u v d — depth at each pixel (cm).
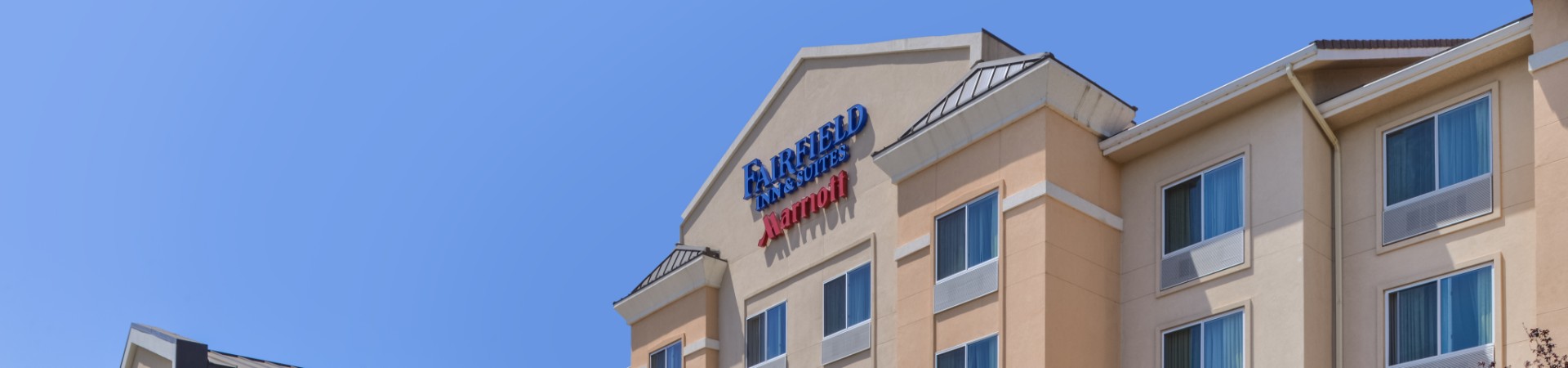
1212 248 2684
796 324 3388
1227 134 2728
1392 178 2542
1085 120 2881
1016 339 2733
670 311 3759
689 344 3634
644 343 3822
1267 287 2558
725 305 3634
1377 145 2575
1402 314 2453
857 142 3394
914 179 3109
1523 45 2381
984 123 2941
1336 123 2631
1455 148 2462
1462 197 2427
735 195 3741
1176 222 2777
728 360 3559
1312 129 2609
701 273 3659
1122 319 2806
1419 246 2464
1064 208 2784
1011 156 2870
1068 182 2811
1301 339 2462
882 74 3394
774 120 3688
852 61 3494
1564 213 2217
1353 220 2573
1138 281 2802
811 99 3578
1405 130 2545
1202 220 2727
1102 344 2762
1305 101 2591
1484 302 2347
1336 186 2602
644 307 3844
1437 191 2467
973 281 2873
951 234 2972
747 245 3631
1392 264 2491
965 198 2948
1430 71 2477
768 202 3600
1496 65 2439
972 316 2856
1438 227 2447
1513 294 2312
